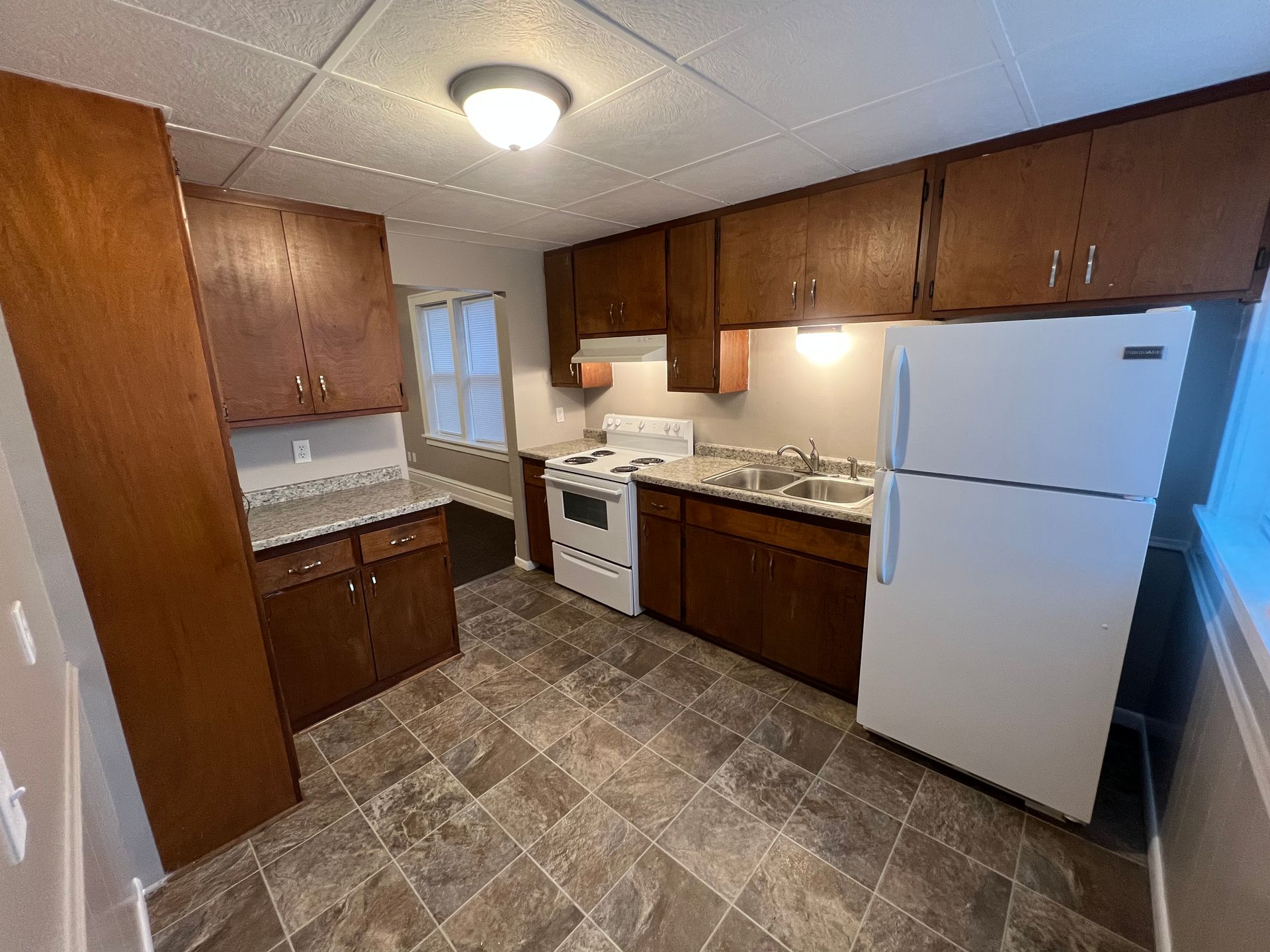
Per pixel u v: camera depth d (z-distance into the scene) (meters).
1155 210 1.58
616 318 3.25
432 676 2.62
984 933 1.40
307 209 2.23
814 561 2.32
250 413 2.16
